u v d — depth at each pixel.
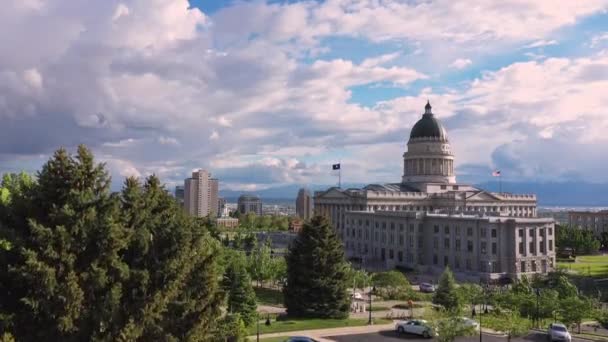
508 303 82.62
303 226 87.38
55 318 32.06
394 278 105.06
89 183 36.25
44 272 31.28
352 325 78.44
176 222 40.25
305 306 84.19
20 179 62.50
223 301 40.34
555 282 101.75
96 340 32.47
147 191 42.94
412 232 166.88
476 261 145.12
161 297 35.47
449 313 63.53
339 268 85.31
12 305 33.09
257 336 64.44
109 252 34.44
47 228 32.50
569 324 77.62
